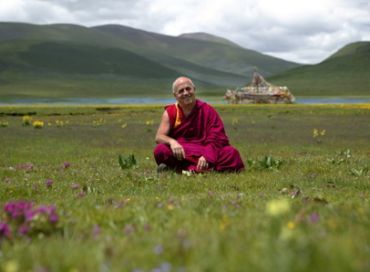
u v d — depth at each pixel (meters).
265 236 3.28
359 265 2.44
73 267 2.99
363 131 30.31
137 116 46.31
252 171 11.76
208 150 11.33
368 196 7.70
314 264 2.54
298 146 21.80
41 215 4.37
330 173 11.36
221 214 4.93
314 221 4.07
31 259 3.23
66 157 17.83
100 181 10.49
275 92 95.31
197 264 2.78
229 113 49.56
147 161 15.16
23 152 19.48
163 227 4.37
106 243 3.56
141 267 2.87
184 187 9.27
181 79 11.55
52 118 44.41
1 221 4.69
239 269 2.62
